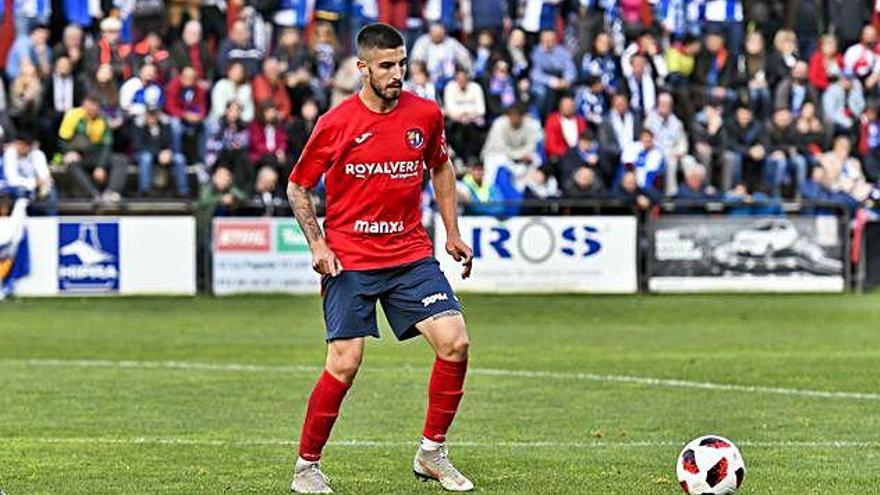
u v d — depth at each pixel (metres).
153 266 46.75
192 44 51.69
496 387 28.83
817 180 51.56
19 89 49.59
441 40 51.91
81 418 25.12
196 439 22.94
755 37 54.25
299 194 18.55
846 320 41.88
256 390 28.53
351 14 54.28
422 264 18.75
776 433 23.38
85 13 53.41
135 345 36.16
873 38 54.91
